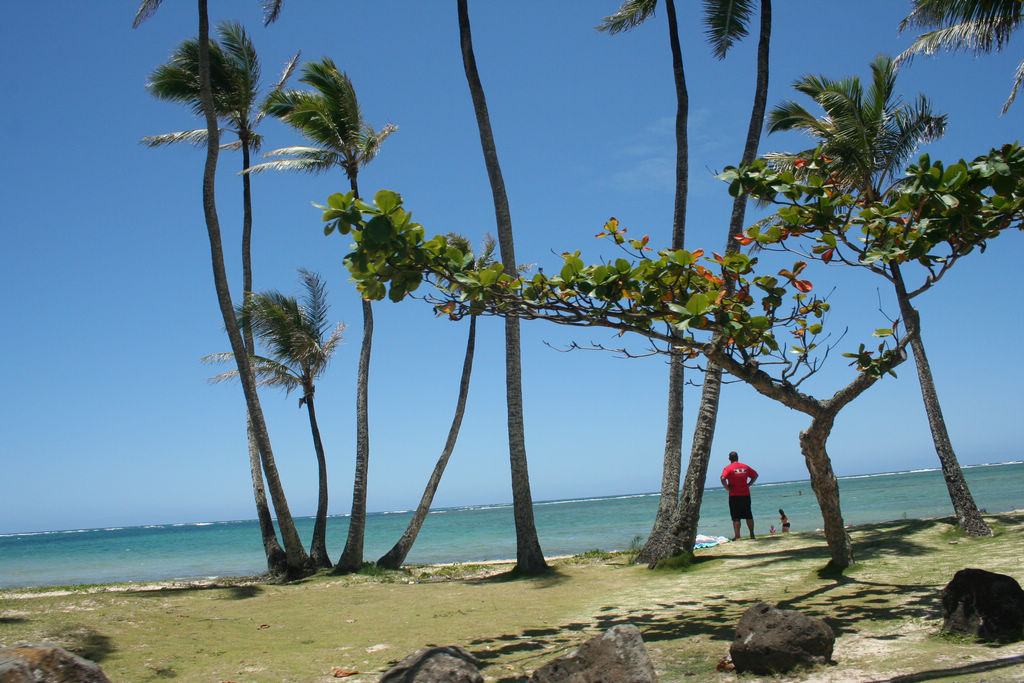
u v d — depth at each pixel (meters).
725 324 6.72
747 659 5.39
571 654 5.10
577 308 6.96
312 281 18.64
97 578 25.14
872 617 7.01
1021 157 6.20
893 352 7.52
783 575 9.99
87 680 4.79
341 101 17.22
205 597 11.69
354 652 7.38
